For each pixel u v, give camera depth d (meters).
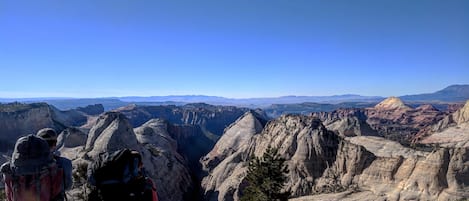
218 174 139.12
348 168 105.81
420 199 87.31
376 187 96.50
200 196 140.75
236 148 183.75
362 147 106.88
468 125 195.00
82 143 146.62
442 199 85.06
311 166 111.38
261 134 148.00
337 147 113.88
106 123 136.88
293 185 108.25
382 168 99.12
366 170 102.38
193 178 162.88
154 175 119.06
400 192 91.50
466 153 89.12
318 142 115.06
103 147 119.25
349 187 101.25
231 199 117.12
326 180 107.00
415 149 109.75
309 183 107.81
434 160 90.69
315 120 126.44
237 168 134.88
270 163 50.66
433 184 88.62
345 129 174.00
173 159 148.38
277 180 50.28
